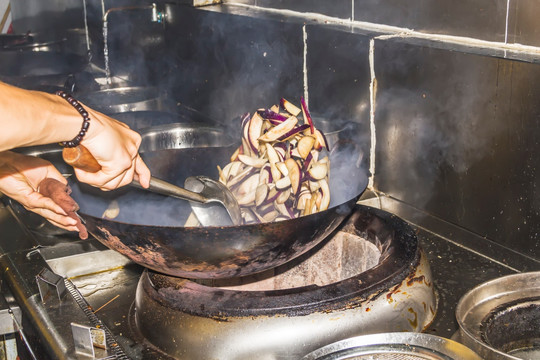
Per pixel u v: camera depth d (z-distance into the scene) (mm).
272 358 795
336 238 1130
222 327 802
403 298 848
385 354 744
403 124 1219
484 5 1069
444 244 1152
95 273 1138
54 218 776
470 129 1067
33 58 2375
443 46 1112
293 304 814
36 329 880
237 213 913
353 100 1324
